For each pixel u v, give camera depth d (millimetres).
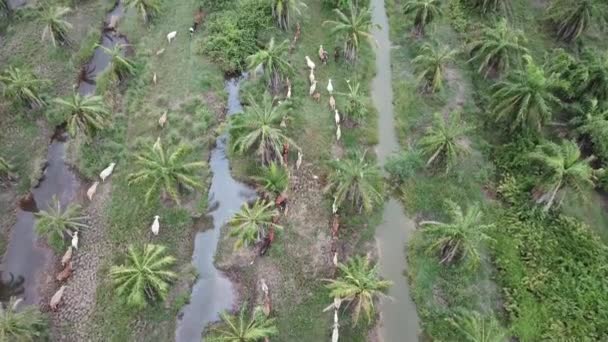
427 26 42844
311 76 38688
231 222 30328
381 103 39438
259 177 32625
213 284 30781
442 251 30875
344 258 31703
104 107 34781
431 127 35812
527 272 31203
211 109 38031
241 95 38750
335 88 39438
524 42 39688
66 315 28938
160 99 38156
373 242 32625
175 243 31953
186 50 41125
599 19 42219
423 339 29203
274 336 28688
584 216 34094
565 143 32062
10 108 36625
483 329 27250
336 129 37125
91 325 28688
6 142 35438
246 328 26500
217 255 31750
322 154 35938
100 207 33000
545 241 32312
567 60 37094
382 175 35375
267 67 36781
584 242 32219
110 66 38062
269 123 33000
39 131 36125
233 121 33969
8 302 29266
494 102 36656
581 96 36094
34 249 31422
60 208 32781
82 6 43406
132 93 38188
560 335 28828
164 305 29531
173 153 31016
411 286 30953
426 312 29719
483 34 40719
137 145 35656
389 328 29578
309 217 33219
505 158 35812
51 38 39531
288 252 31750
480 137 37375
